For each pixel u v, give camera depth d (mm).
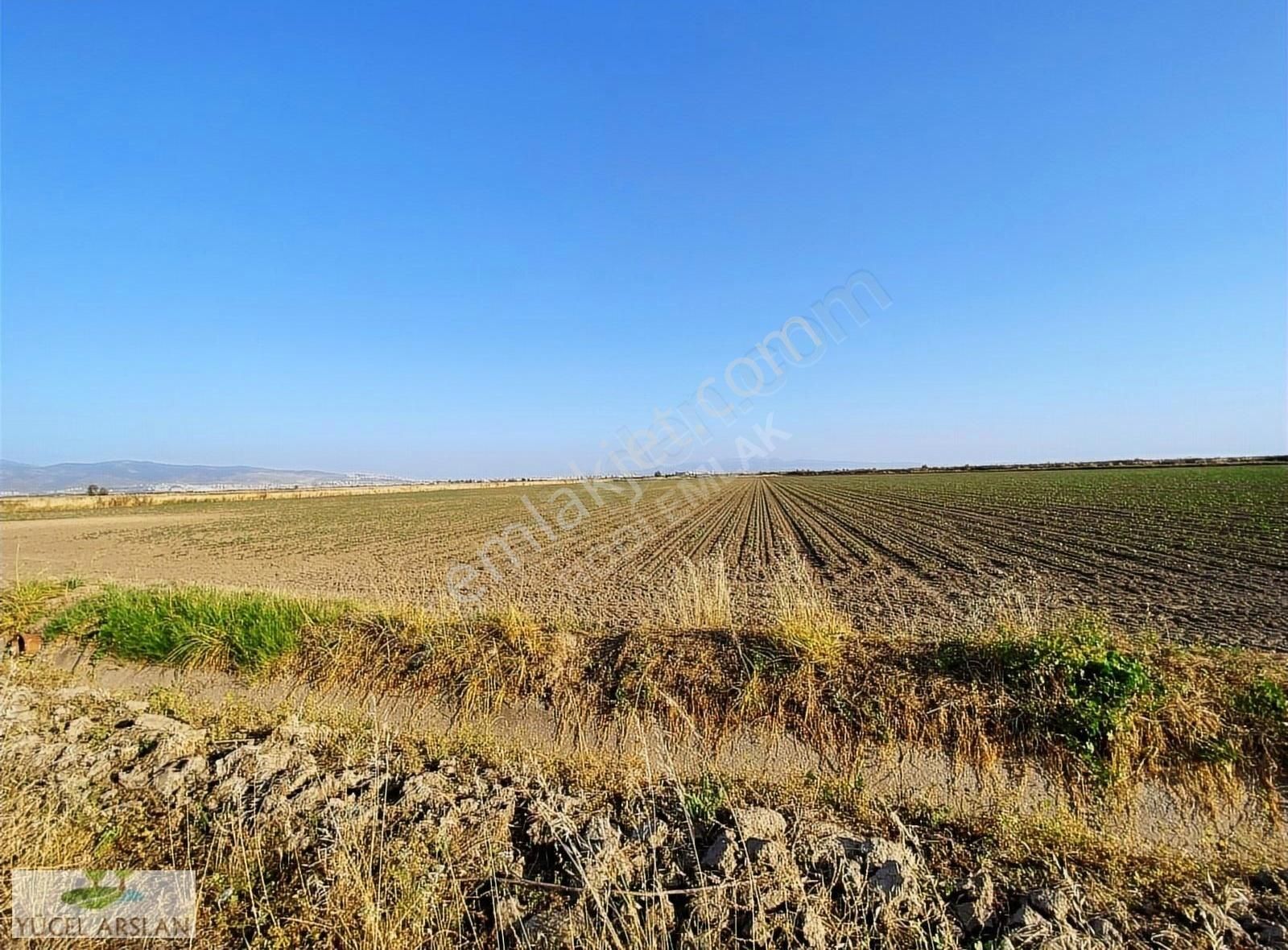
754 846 4223
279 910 3961
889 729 6324
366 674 8336
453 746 6316
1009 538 25328
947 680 6559
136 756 5801
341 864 4055
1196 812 5461
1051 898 3855
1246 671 6258
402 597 15172
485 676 7793
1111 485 60719
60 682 8766
